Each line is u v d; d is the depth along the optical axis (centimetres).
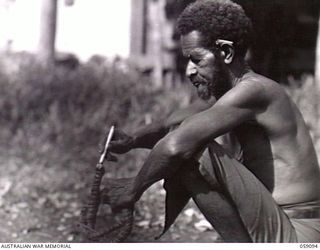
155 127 332
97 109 812
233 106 284
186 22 296
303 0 984
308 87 773
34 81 827
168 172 279
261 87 290
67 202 583
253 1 928
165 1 1045
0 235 486
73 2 1149
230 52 292
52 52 969
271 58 967
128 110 809
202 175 277
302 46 998
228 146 328
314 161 304
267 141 297
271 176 299
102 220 507
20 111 815
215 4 295
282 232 283
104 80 837
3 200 584
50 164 718
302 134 302
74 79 829
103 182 302
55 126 789
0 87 826
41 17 967
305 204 297
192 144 275
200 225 505
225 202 281
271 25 955
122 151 328
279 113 293
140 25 1107
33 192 614
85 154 745
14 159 736
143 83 862
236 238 283
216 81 294
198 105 331
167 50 1046
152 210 553
